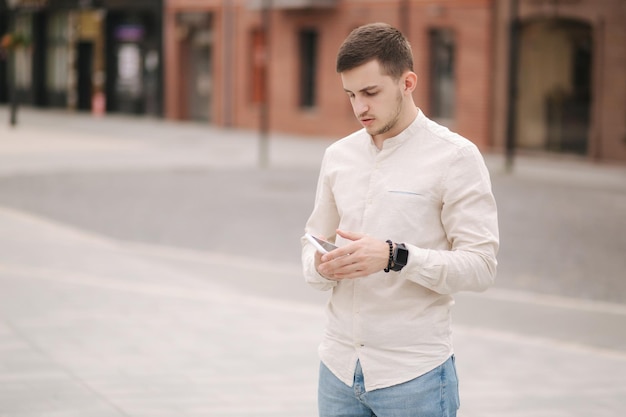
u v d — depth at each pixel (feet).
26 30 138.51
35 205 47.19
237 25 107.24
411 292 9.61
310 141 94.43
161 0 116.37
